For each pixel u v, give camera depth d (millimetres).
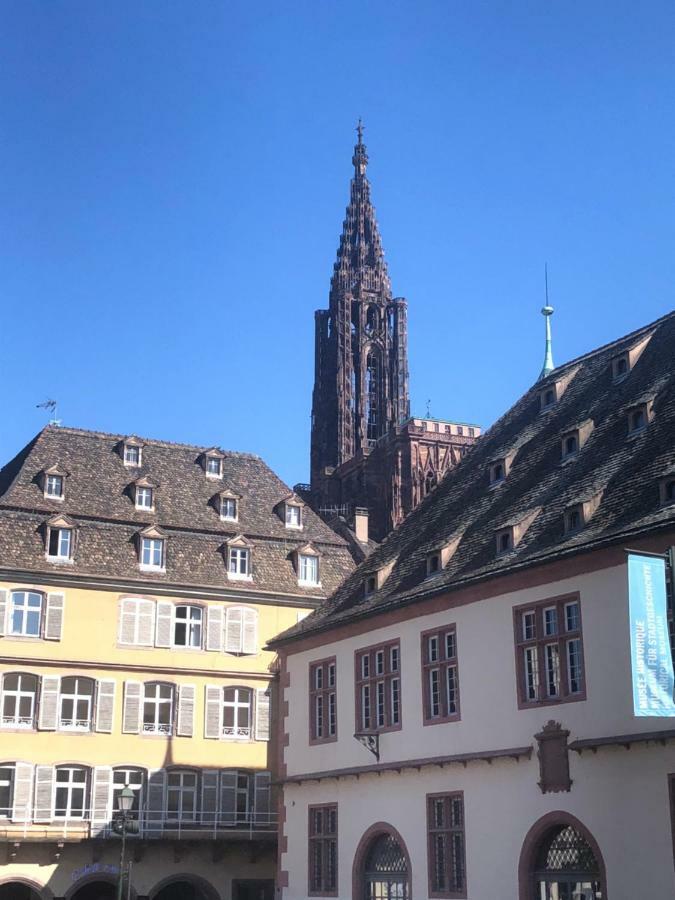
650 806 26969
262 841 52688
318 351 138375
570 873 29406
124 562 54188
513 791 31234
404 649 36625
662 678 24906
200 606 55219
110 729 51781
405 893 35188
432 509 42594
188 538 56688
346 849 37875
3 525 52531
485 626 33188
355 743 38281
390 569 40375
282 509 61094
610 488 31844
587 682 29250
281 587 57250
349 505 114438
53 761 50375
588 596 29672
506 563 32656
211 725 53875
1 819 48875
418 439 107188
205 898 52812
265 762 54594
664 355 36781
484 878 31750
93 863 50250
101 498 56500
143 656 53219
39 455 57250
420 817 34656
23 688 50812
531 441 39875
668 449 31000
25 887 51344
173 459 61312
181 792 52688
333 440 134125
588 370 41094
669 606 27078
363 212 141875
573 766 29297
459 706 33688
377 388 136375
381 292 138625
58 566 52438
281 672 43500
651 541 27688
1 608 50781
